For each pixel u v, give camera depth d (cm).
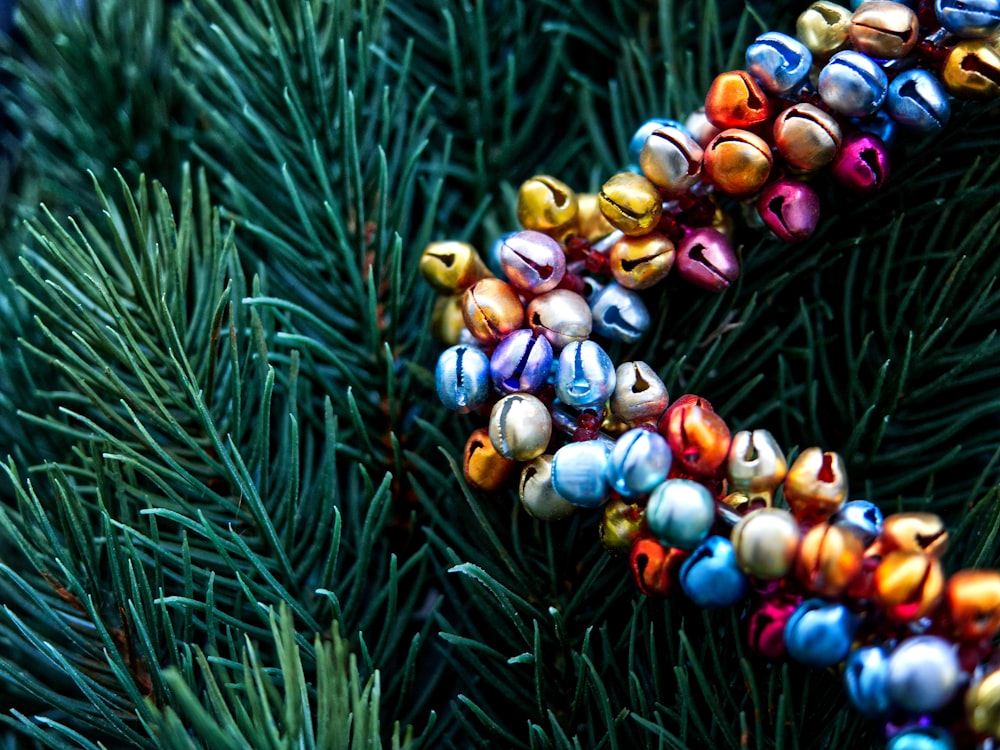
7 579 28
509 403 27
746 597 26
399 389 29
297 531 28
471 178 31
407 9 31
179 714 26
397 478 29
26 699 28
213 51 31
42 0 31
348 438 29
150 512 26
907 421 29
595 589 28
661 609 27
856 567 24
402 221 30
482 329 28
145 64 31
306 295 30
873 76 27
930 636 24
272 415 29
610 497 27
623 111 31
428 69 31
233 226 29
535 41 32
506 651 28
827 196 29
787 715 25
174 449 28
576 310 27
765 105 28
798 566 25
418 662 29
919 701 24
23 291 27
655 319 29
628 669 27
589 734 26
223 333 29
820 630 24
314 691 27
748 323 29
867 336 28
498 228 31
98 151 31
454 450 28
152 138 31
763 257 29
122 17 31
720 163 27
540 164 32
